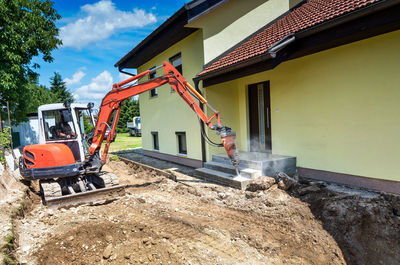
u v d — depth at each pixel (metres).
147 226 4.40
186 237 4.02
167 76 6.18
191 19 7.80
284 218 4.55
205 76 7.77
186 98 6.29
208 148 8.60
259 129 8.38
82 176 6.63
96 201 5.94
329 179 6.20
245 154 7.98
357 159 5.58
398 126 4.87
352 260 3.79
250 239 3.96
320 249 3.81
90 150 6.48
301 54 6.14
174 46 10.33
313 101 6.43
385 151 5.09
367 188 5.43
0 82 11.17
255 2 8.95
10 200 5.29
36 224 4.74
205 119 6.16
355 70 5.48
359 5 4.59
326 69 6.06
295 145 7.04
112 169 10.44
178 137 10.82
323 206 4.66
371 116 5.27
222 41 8.59
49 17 13.31
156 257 3.52
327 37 5.12
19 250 3.73
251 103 8.63
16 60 11.45
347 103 5.69
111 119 6.89
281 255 3.63
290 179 5.60
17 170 7.76
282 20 8.57
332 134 6.05
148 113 13.14
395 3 3.91
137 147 18.86
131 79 6.39
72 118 6.55
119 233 4.16
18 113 14.89
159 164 10.95
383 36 4.97
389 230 4.14
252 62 6.12
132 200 5.93
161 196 6.38
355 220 4.20
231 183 6.55
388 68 4.95
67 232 4.21
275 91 7.50
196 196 6.23
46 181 6.12
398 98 4.84
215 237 4.01
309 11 7.29
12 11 11.56
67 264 3.46
